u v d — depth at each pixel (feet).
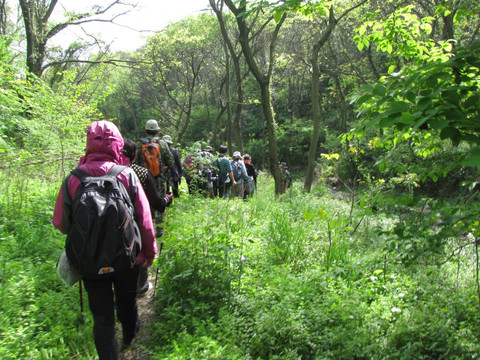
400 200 10.41
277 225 18.61
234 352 9.69
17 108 26.89
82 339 10.37
